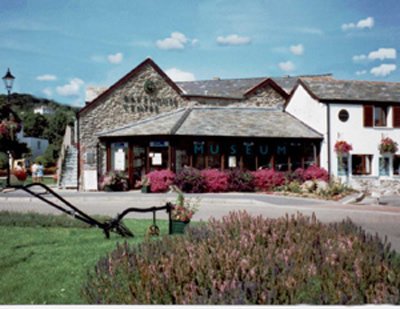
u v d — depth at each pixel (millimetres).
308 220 6734
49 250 8953
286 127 27875
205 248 5324
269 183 25312
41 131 60406
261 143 26672
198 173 24172
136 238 10078
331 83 29391
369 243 5477
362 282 4160
